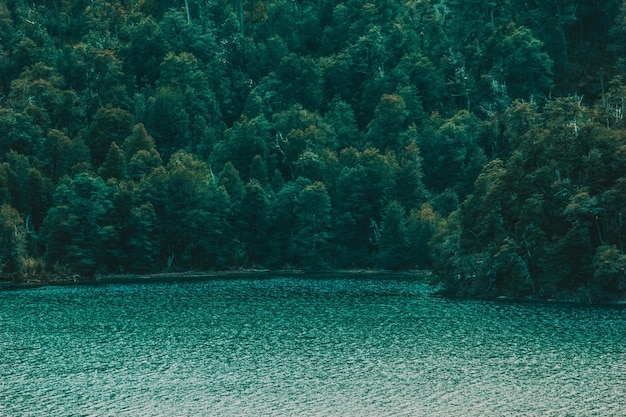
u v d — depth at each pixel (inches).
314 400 3339.1
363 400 3326.8
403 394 3395.7
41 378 3727.9
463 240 6205.7
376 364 3885.3
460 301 5743.1
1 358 4133.9
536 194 5871.1
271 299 5984.3
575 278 5718.5
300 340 4441.4
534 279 5851.4
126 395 3444.9
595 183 5856.3
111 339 4562.0
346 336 4522.6
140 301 5969.5
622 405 3198.8
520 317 4992.6
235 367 3875.5
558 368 3742.6
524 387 3457.2
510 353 4045.3
